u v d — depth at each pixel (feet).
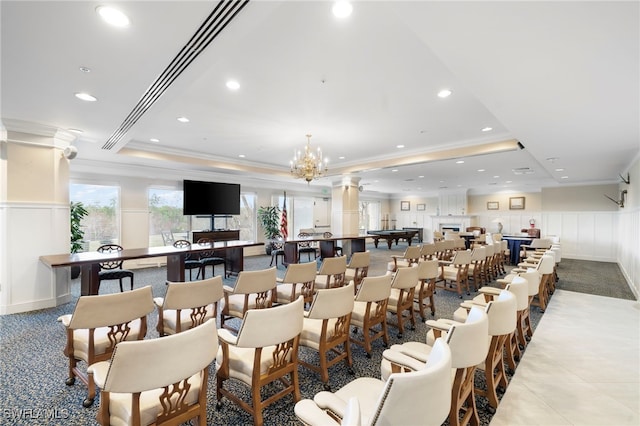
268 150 21.04
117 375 3.96
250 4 5.64
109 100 10.34
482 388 7.68
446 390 3.60
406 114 13.35
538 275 10.87
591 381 8.02
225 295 10.44
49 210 13.51
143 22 6.16
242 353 6.45
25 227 12.91
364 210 50.62
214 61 7.78
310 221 38.42
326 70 9.45
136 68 8.16
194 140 18.34
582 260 31.53
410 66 9.17
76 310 6.22
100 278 14.47
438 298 15.80
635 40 5.91
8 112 11.46
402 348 6.07
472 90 8.45
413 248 18.08
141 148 19.85
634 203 19.20
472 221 44.11
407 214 53.52
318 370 7.52
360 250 29.09
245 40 7.82
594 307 14.82
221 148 20.53
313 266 11.78
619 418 6.55
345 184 29.60
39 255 13.23
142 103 10.61
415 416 3.26
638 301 15.53
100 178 22.56
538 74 7.47
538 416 6.58
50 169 13.58
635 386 7.81
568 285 19.77
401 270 10.34
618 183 30.25
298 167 19.53
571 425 6.32
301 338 7.81
